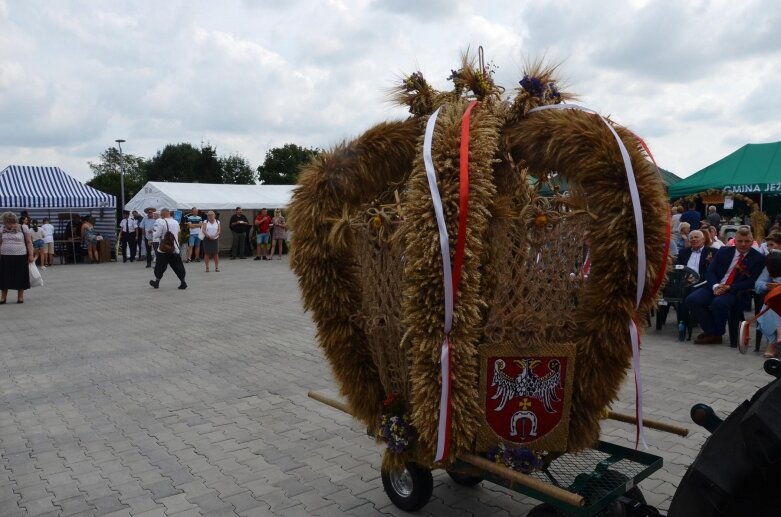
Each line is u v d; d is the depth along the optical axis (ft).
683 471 14.08
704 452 7.65
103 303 42.04
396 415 11.07
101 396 20.90
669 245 9.55
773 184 50.62
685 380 21.30
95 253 79.46
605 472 10.49
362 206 11.37
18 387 22.04
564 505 9.39
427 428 10.11
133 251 80.84
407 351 10.53
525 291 9.93
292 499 13.30
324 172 11.04
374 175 11.36
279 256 83.05
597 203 9.50
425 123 10.80
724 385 20.67
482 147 9.65
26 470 15.01
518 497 13.03
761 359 24.17
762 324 24.26
